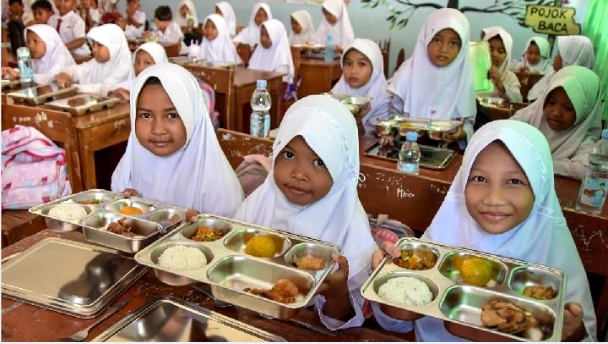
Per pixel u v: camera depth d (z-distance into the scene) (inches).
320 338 40.9
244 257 45.0
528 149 45.9
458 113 115.9
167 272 40.6
